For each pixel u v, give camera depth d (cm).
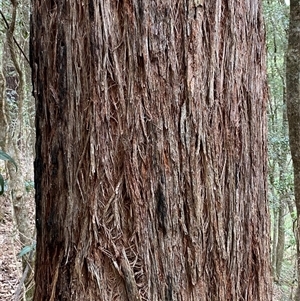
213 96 112
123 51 108
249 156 121
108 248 109
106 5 107
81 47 110
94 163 109
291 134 418
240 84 118
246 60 120
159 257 108
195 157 110
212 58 111
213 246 112
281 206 867
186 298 109
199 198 110
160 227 108
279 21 755
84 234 110
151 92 107
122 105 108
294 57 407
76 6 111
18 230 403
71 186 113
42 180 123
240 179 118
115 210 109
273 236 950
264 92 130
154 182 108
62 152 116
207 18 111
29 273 316
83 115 111
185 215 109
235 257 116
